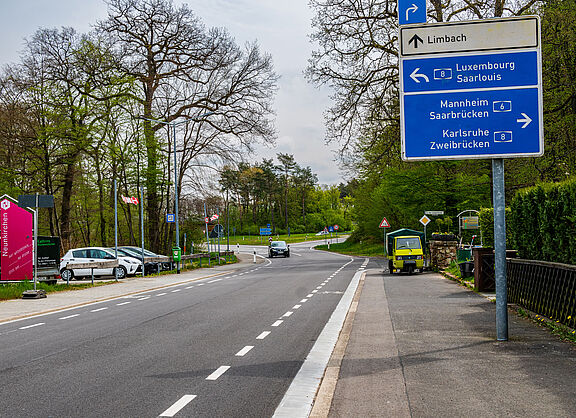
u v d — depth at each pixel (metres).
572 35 22.47
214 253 50.09
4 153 38.28
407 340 8.81
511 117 8.86
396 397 5.64
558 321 9.59
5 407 5.79
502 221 8.69
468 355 7.50
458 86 8.97
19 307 15.90
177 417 5.39
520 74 8.87
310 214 150.62
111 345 9.48
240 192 127.44
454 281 21.00
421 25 9.06
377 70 31.83
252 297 17.45
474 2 30.47
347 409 5.30
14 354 8.84
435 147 8.98
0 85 37.56
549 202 10.48
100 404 5.87
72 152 38.94
